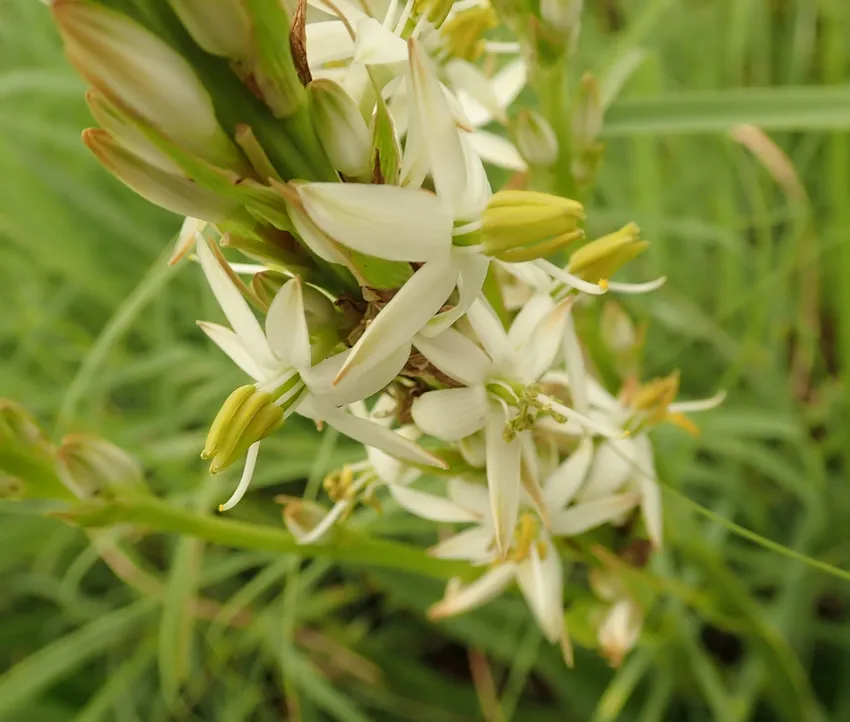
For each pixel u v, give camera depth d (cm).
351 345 10
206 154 9
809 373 28
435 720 27
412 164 10
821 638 26
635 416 14
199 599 27
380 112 9
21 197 29
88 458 13
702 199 30
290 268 10
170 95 9
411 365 11
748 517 26
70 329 28
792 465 27
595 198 31
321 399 10
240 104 9
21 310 30
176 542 27
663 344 28
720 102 17
